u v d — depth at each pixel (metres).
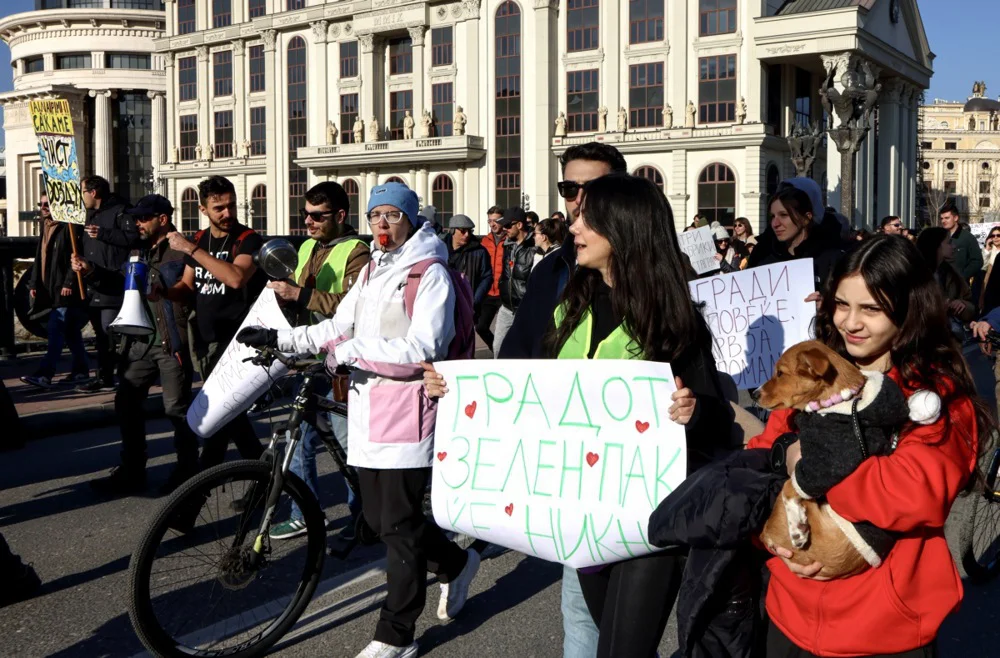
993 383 10.59
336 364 3.51
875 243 2.05
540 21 49.62
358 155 55.22
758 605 2.45
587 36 49.19
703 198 46.53
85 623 4.07
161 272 5.45
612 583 2.51
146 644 3.39
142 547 3.37
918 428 1.89
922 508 1.80
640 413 2.41
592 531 2.44
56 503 6.01
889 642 1.95
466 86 52.50
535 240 10.70
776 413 2.27
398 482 3.52
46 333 10.73
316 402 3.80
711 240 6.78
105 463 7.15
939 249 6.16
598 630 2.71
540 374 2.53
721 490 2.10
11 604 4.30
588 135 49.09
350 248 4.71
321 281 4.69
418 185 54.59
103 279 8.47
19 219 89.06
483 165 52.38
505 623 4.05
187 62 67.12
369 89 56.41
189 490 3.46
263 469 3.67
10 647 3.81
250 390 4.14
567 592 2.75
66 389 9.88
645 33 47.69
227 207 5.24
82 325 10.30
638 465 2.40
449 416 2.66
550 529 2.49
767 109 45.91
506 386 2.58
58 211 7.78
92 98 82.94
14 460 7.28
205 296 5.22
